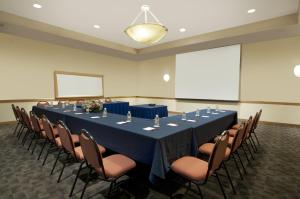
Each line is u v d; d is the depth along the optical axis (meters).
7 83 5.45
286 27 4.48
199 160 1.95
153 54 7.79
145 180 2.28
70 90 6.84
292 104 5.39
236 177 2.41
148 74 8.99
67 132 2.00
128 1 3.78
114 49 6.99
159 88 8.57
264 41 5.71
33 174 2.43
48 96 6.29
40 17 4.55
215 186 2.18
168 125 2.45
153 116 5.54
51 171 2.48
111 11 4.23
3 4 3.88
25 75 5.77
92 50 7.23
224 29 5.27
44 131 2.90
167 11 4.20
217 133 3.13
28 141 3.86
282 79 5.51
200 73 6.97
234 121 4.05
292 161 2.94
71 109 4.17
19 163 2.78
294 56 5.29
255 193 2.05
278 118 5.64
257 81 5.91
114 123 2.55
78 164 2.73
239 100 6.20
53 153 3.18
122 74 8.79
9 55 5.43
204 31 5.47
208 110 4.25
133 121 2.71
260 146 3.70
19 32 5.09
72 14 4.38
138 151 1.99
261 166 2.75
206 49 6.75
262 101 5.84
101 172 1.71
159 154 1.78
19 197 1.94
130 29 3.07
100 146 2.45
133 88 9.38
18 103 5.69
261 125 5.67
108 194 1.81
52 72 6.36
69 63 6.81
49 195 1.97
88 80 7.40
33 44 5.88
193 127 2.33
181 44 6.29
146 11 4.20
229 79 6.27
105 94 8.10
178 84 7.66
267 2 3.74
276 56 5.55
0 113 5.39
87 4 3.90
